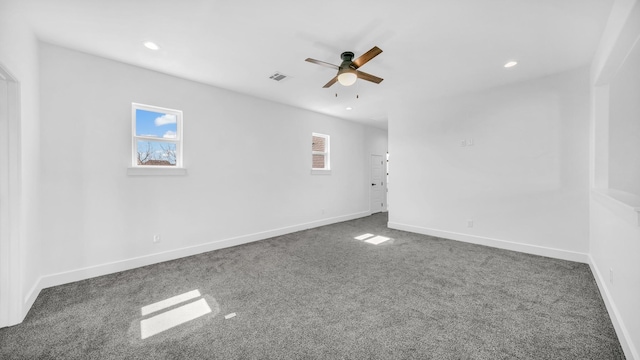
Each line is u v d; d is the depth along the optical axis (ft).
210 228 12.32
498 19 7.04
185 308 7.05
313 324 6.28
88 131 9.08
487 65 10.05
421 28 7.51
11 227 6.27
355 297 7.64
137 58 9.44
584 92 10.19
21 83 6.64
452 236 14.19
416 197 15.78
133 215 10.08
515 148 11.93
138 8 6.61
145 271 9.70
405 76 11.20
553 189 10.97
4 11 5.73
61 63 8.58
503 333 5.86
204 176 12.07
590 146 9.92
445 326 6.15
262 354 5.24
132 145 10.11
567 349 5.32
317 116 17.74
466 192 13.60
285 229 15.66
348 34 7.84
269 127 14.83
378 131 23.40
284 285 8.49
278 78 11.41
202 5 6.48
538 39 8.07
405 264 10.39
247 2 6.38
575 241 10.52
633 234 5.11
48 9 6.59
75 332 5.98
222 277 9.16
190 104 11.58
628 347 4.99
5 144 6.27
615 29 6.31
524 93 11.64
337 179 19.35
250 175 13.92
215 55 9.23
